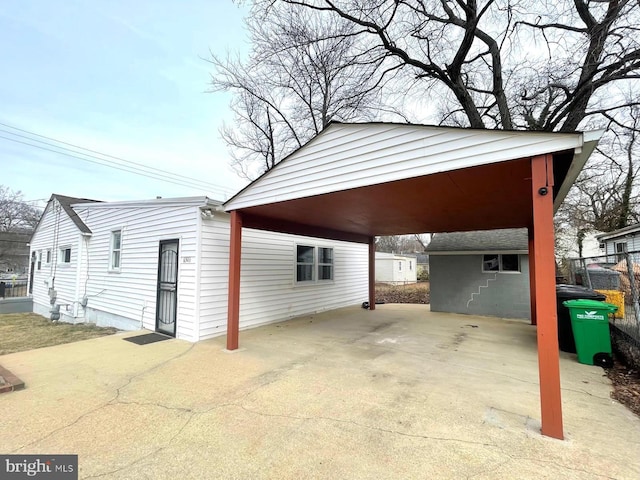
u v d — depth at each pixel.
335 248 10.62
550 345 2.58
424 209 5.48
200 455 2.30
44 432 2.59
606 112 9.40
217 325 6.25
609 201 15.51
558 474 2.08
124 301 7.73
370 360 4.69
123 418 2.85
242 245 7.00
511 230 10.42
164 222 6.69
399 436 2.56
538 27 8.30
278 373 4.09
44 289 11.72
